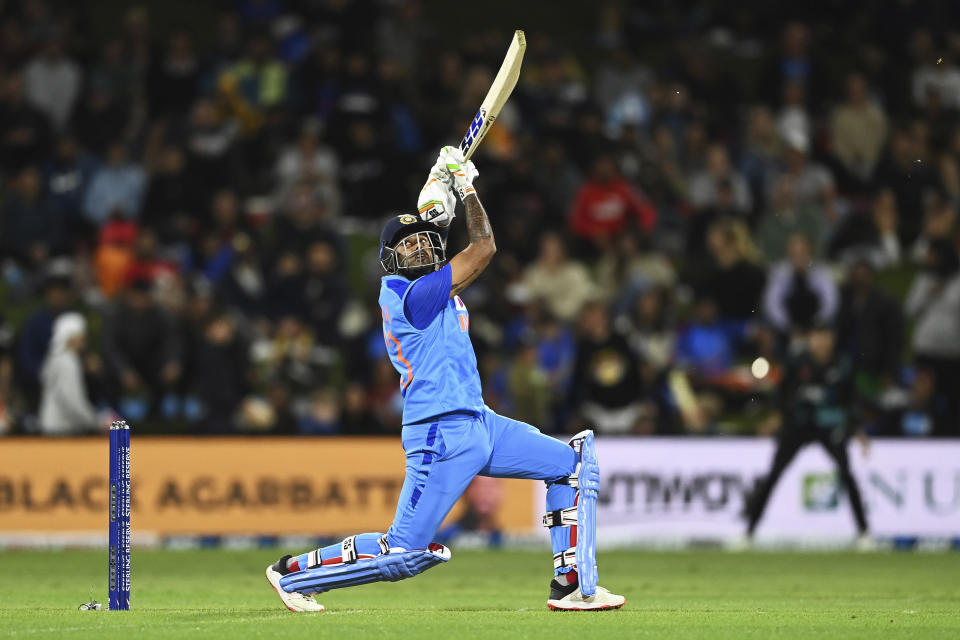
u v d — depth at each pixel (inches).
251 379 2064.5
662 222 2596.0
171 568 1606.8
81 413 1969.7
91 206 2551.7
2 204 2642.7
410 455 933.8
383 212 2571.4
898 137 2706.7
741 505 1867.6
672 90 2721.5
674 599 1248.8
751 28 3314.5
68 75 2746.1
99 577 1494.8
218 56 2785.4
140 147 2655.0
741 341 2255.2
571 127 2669.8
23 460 1863.9
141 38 2753.4
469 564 1669.5
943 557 1766.7
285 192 2529.5
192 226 2458.2
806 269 2210.9
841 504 1859.0
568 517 984.9
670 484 1873.8
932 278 2126.0
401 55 2898.6
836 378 1854.1
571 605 989.2
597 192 2495.1
